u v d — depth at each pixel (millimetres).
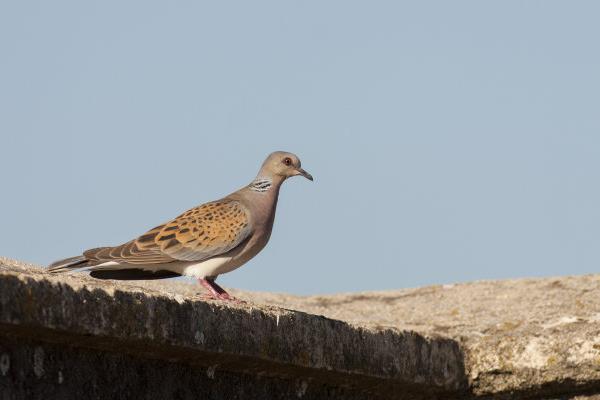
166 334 9617
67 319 8664
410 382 12617
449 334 13562
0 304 8117
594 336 12656
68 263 11734
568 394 12875
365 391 12719
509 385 13078
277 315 10961
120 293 9211
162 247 12336
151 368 10070
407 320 15227
